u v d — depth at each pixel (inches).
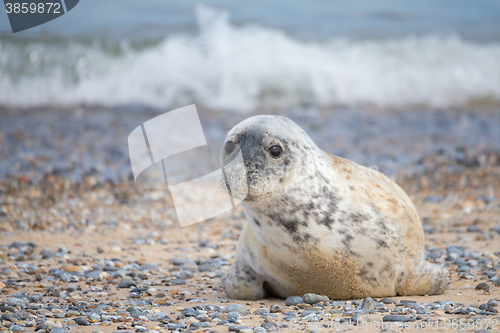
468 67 2721.5
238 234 1156.5
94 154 1787.6
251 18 3203.7
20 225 1162.6
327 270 613.0
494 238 1016.9
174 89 2527.1
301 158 590.9
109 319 583.2
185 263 906.1
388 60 2736.2
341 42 2866.6
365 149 1891.0
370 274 621.0
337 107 2491.4
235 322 561.6
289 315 579.2
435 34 3053.6
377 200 636.7
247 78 2559.1
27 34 2684.5
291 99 2541.8
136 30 2874.0
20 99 2386.8
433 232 1101.1
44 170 1622.8
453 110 2479.1
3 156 1753.2
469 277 750.5
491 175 1563.7
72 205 1339.8
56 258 933.2
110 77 2539.4
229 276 692.7
